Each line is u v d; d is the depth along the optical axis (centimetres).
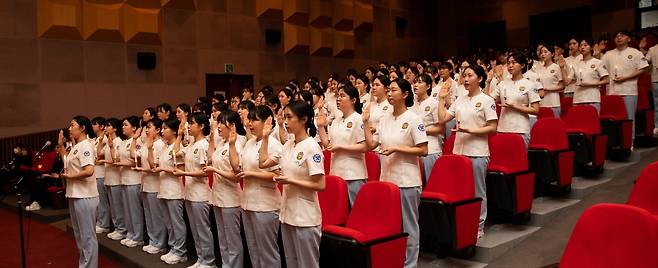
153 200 517
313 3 1162
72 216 465
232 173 400
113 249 537
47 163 819
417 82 498
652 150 593
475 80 426
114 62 950
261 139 370
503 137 468
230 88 1086
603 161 532
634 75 586
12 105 862
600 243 239
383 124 387
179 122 505
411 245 369
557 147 500
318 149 316
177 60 1012
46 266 527
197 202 447
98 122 609
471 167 400
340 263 326
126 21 954
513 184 427
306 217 317
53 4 877
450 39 1434
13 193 866
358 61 1265
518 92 493
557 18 1217
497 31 1340
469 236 389
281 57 1145
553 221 449
